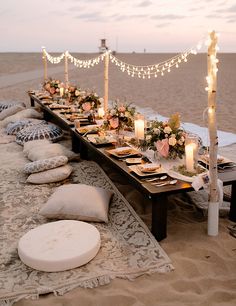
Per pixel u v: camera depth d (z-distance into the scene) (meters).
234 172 3.58
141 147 4.16
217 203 3.25
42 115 9.01
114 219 3.61
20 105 9.50
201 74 22.97
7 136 6.97
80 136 5.05
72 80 19.28
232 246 3.18
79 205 3.52
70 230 3.12
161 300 2.56
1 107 9.59
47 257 2.79
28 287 2.63
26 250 2.89
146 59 50.41
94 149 4.46
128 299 2.55
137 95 13.67
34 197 4.17
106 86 5.93
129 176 3.50
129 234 3.33
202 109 10.54
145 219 3.69
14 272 2.81
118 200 3.99
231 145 6.41
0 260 2.98
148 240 3.20
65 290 2.62
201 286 2.70
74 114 6.29
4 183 4.60
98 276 2.74
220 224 3.54
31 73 23.72
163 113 9.98
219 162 3.69
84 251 2.86
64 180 4.64
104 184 4.46
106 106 6.01
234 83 16.97
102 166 5.32
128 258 2.98
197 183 3.17
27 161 5.50
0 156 5.79
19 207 3.93
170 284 2.72
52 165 4.55
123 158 3.99
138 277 2.79
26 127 7.05
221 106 10.75
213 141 3.13
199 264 2.93
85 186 3.81
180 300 2.56
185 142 3.67
